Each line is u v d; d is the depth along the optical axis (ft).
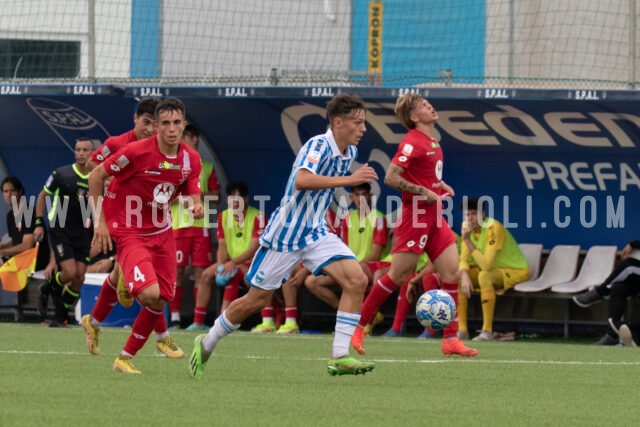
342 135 85.20
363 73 178.09
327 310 179.52
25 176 189.88
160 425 59.00
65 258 155.43
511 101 163.02
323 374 91.76
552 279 165.78
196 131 172.35
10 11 189.37
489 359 113.91
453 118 171.53
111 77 181.57
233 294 168.14
